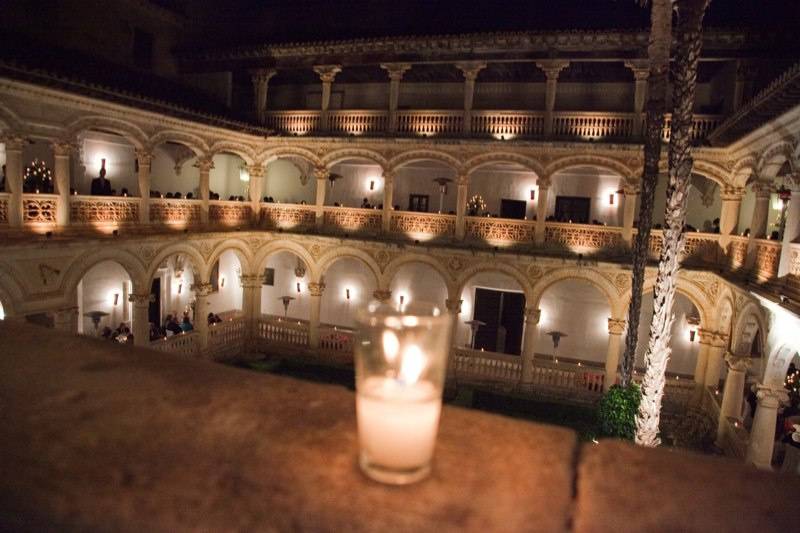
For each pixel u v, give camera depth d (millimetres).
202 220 24797
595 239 22812
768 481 1796
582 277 22797
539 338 27312
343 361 26609
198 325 24844
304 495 1590
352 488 1624
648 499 1658
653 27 15289
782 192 14203
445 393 23688
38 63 17562
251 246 27578
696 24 11781
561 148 22812
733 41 20156
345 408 2186
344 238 25953
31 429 1900
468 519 1512
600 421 16422
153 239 21562
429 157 24812
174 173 28906
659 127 15688
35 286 17266
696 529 1528
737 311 18391
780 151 15031
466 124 24047
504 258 23609
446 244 24391
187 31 29516
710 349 21656
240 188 32688
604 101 26438
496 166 27812
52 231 18094
